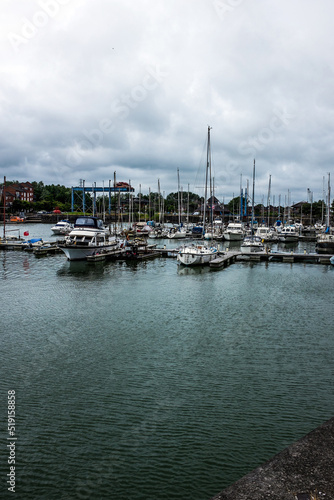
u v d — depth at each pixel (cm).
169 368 1702
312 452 477
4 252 5675
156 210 16150
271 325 2305
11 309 2606
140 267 4509
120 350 1897
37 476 1060
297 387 1538
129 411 1358
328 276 4028
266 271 4341
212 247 5147
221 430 1254
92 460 1120
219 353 1872
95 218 5472
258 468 454
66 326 2255
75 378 1598
